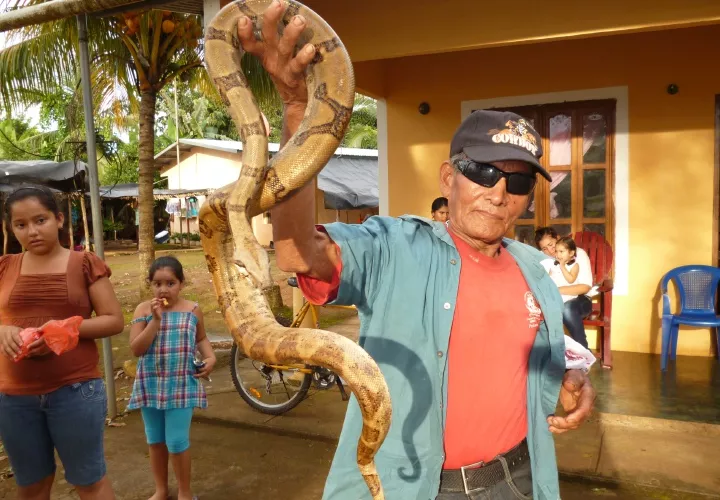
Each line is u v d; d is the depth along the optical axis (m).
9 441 2.95
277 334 1.57
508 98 7.46
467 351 1.86
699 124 6.73
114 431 5.18
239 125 1.63
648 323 7.05
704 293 6.66
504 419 1.90
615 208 7.09
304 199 1.64
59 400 2.94
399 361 1.82
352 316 10.38
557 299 2.05
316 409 5.60
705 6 4.49
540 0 4.93
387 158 8.02
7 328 2.76
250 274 1.38
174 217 31.25
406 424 1.79
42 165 12.66
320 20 1.68
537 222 7.47
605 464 4.23
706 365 6.52
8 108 9.82
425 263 1.89
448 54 7.65
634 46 6.90
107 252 26.30
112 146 12.20
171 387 3.66
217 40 1.72
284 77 1.65
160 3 4.94
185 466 3.73
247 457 4.61
